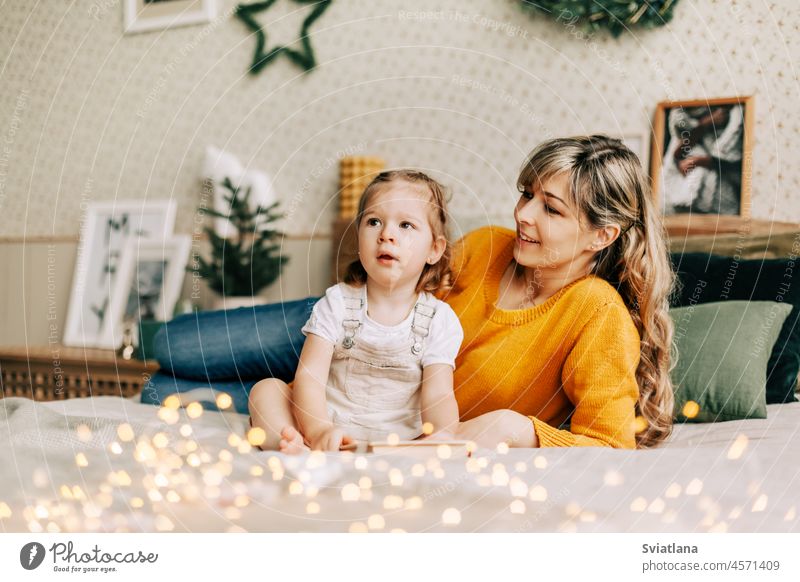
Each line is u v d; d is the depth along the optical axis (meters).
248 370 1.34
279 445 0.87
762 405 1.12
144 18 2.70
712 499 0.69
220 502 0.69
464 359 1.12
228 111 2.57
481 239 1.24
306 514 0.68
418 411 1.05
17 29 2.89
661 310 1.10
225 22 2.57
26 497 0.68
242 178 2.43
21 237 2.88
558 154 1.04
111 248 2.71
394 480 0.71
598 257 1.12
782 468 0.77
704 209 1.85
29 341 2.82
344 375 1.06
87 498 0.68
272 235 2.42
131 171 2.72
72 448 0.80
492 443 0.88
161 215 2.63
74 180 2.81
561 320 1.04
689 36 1.89
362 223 1.09
